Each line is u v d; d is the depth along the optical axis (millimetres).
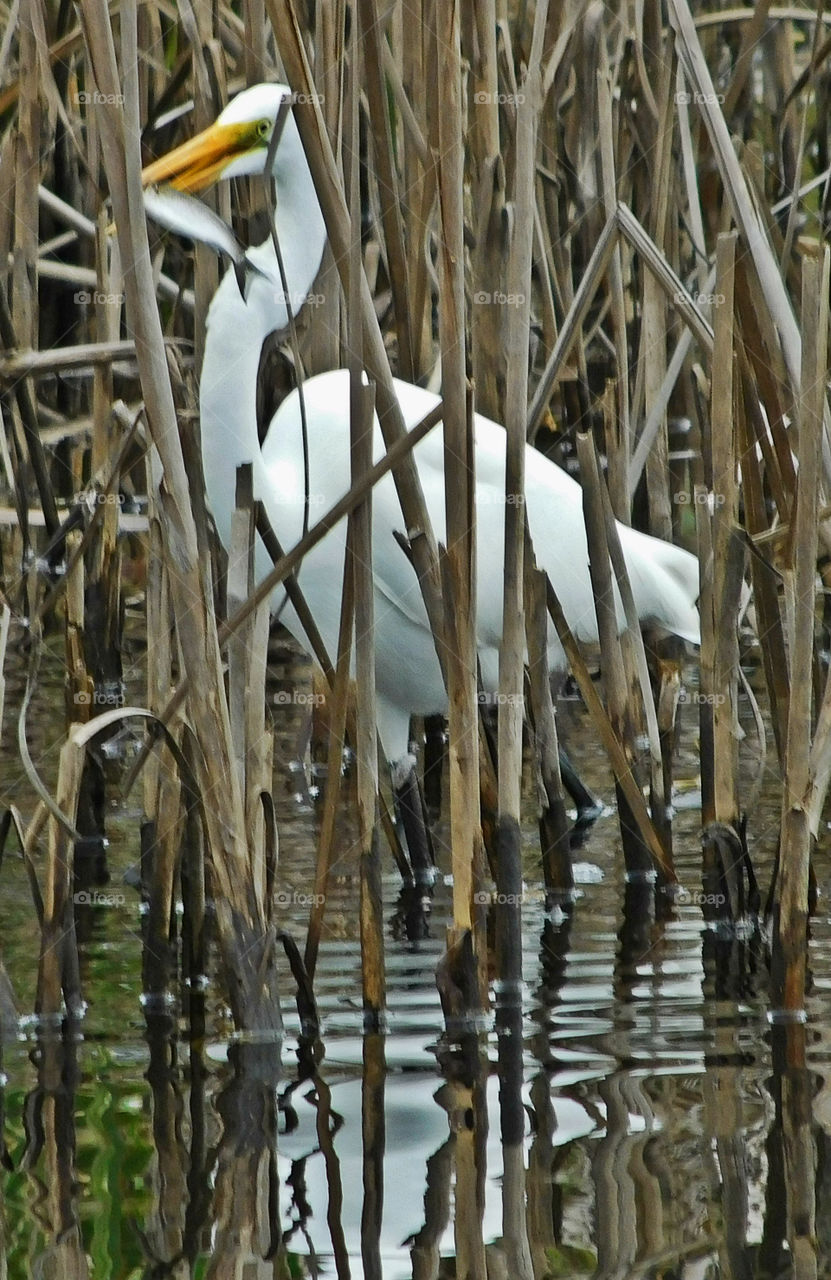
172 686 6836
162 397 4363
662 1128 4113
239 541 4938
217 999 5336
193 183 6855
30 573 9414
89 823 7379
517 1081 4512
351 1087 4488
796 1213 3559
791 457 5781
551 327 8734
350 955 5824
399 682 7102
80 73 11453
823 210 7930
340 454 6930
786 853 5055
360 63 5051
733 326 5977
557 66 8641
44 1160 3963
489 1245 3447
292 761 8406
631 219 6504
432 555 4969
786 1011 5121
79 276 10445
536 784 7309
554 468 7582
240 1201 3686
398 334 6727
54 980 5094
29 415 9258
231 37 9523
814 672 6277
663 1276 3277
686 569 7676
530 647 6434
